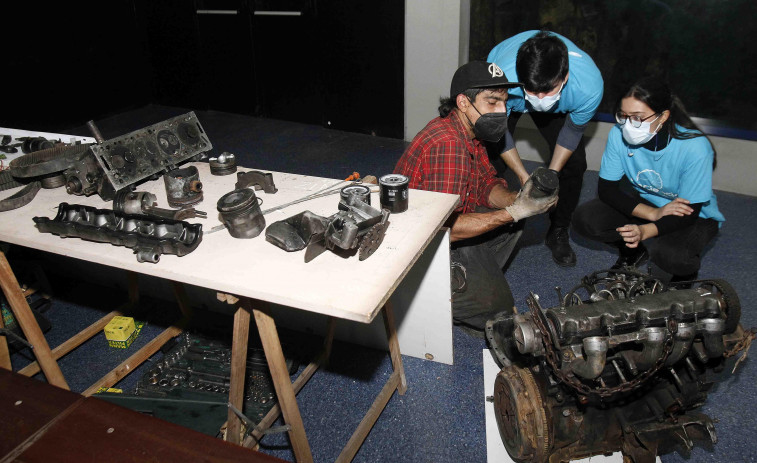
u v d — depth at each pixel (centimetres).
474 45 441
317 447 197
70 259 292
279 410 195
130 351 247
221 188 202
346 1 468
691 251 237
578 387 145
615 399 162
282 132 534
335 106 520
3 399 130
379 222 156
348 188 171
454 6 425
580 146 287
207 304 266
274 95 558
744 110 361
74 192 197
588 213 273
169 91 618
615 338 142
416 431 202
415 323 226
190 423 194
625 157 242
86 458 115
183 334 253
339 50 492
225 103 591
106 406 128
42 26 506
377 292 134
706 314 148
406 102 485
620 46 384
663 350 141
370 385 224
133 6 584
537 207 200
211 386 217
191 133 222
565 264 298
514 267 300
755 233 326
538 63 229
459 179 204
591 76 257
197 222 175
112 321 251
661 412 159
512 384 167
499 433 191
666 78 378
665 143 223
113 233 162
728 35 349
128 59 595
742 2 338
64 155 201
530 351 153
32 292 279
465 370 229
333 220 150
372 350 243
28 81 505
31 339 199
